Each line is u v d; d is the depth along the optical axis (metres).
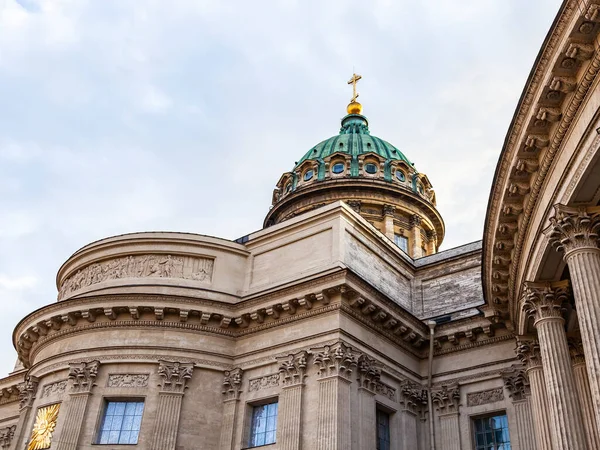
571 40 18.78
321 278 33.31
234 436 33.38
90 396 34.47
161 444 32.66
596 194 21.11
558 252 23.11
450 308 40.06
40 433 34.88
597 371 19.14
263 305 35.16
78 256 41.16
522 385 33.88
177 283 37.75
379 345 34.81
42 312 37.69
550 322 24.94
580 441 22.50
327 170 65.75
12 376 51.50
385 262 40.09
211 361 35.28
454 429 35.03
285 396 32.41
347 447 29.94
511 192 24.30
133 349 35.22
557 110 20.92
